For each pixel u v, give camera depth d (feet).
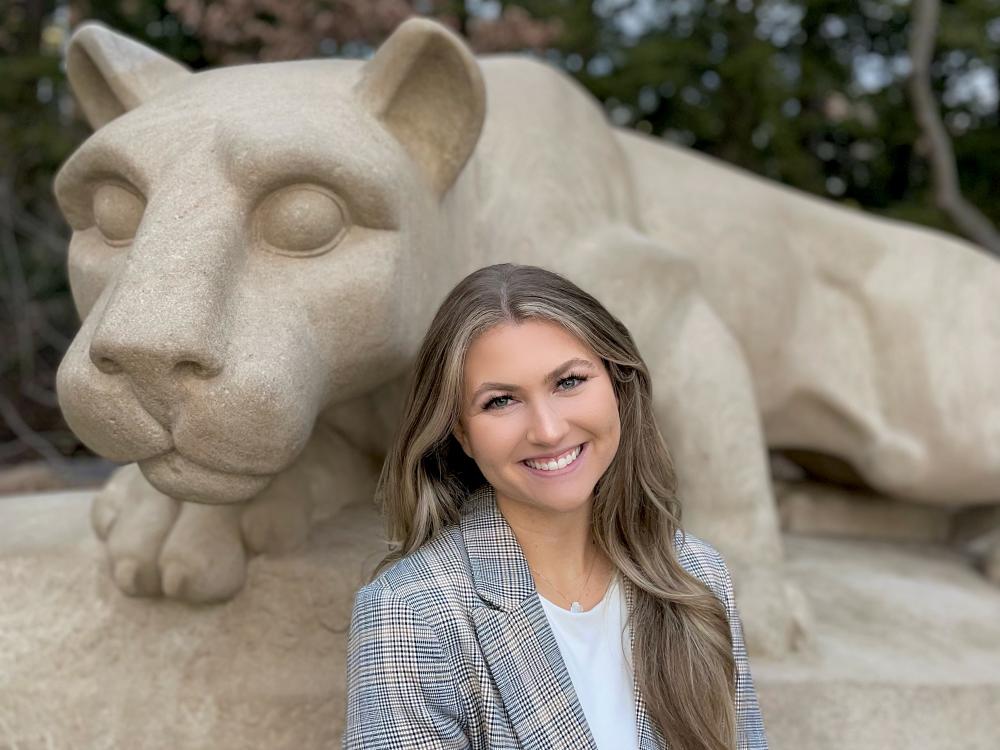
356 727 3.19
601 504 3.70
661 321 5.82
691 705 3.49
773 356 7.32
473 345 3.31
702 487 5.77
